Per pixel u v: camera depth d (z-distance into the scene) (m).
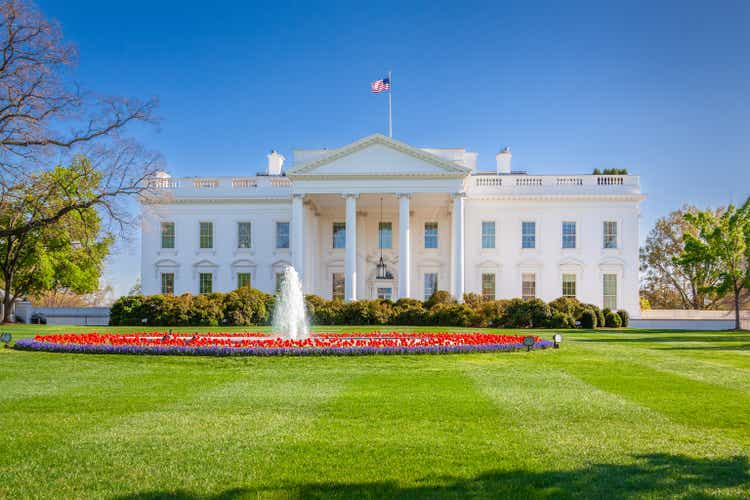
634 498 6.21
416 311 36.97
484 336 22.36
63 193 33.16
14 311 46.12
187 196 49.41
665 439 8.35
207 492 6.37
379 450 7.74
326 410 10.08
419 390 12.05
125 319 36.16
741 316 48.09
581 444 8.07
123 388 12.30
